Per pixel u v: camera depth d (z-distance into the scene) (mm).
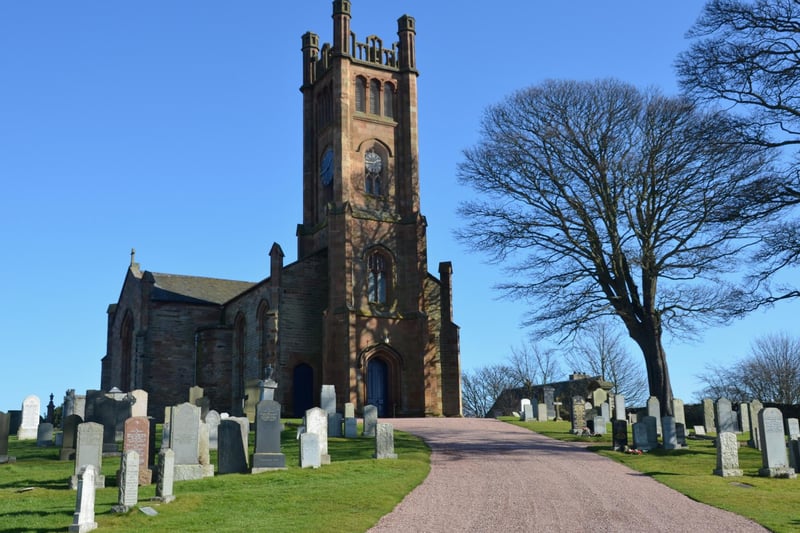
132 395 42344
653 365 48062
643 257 47438
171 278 79250
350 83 70562
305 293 66438
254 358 68500
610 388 64188
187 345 73500
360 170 69375
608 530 20500
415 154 71125
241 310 71750
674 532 20375
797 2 36781
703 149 45000
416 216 69125
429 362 66625
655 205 48156
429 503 24062
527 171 52094
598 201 50438
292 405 64125
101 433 29000
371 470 30297
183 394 72500
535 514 22406
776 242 37125
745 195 37938
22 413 49812
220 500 24188
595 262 50562
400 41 73625
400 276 68375
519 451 37125
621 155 49500
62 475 31719
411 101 72062
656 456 35625
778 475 29359
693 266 46812
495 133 53594
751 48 37625
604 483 28047
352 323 64062
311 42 77625
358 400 63594
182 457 29641
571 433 45031
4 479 30797
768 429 29922
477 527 20734
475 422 53156
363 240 67375
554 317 50625
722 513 22828
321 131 74188
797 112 37594
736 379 84375
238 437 31016
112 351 80625
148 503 23500
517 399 88750
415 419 56531
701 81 38906
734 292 39594
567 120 50969
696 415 55812
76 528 20078
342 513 22250
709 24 38625
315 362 65812
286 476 29078
